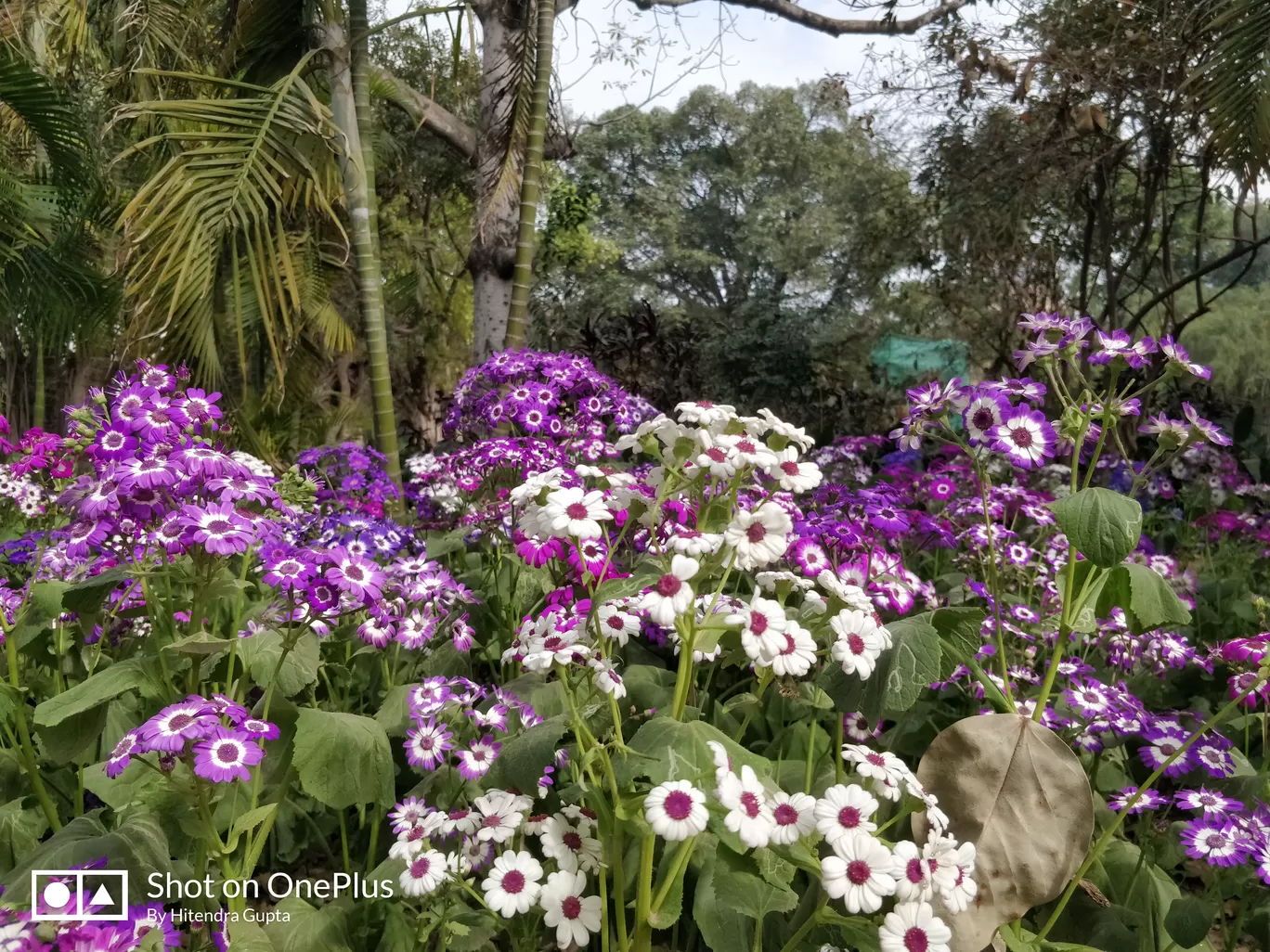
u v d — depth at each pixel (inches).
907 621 74.9
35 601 84.9
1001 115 335.3
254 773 72.8
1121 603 77.2
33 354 473.4
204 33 294.7
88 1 314.5
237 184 182.1
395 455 203.0
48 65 338.3
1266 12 220.8
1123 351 78.1
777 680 78.5
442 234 624.1
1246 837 73.0
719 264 1332.4
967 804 71.7
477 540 139.4
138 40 290.7
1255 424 325.7
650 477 71.8
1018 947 70.1
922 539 145.2
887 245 410.3
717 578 82.4
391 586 96.5
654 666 110.7
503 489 131.0
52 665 90.6
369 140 209.8
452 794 81.2
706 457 62.7
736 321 621.0
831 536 105.1
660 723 61.7
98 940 46.7
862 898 53.9
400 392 456.4
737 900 63.2
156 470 68.7
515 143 250.4
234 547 65.2
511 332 223.1
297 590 69.9
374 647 98.0
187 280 179.5
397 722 97.0
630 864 75.5
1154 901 82.7
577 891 62.7
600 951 79.0
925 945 54.1
